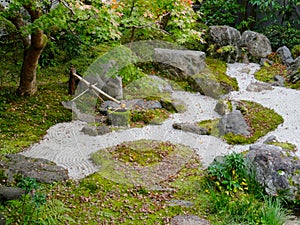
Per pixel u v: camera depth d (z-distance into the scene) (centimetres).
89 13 368
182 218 350
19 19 545
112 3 370
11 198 343
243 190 403
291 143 497
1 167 406
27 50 569
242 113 580
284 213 379
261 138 522
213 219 353
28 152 458
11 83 631
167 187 407
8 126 514
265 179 403
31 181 344
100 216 348
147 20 468
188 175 434
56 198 368
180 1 448
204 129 532
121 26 482
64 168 421
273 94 655
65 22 400
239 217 354
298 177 402
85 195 380
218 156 439
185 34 489
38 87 627
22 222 306
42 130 518
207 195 388
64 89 628
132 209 364
